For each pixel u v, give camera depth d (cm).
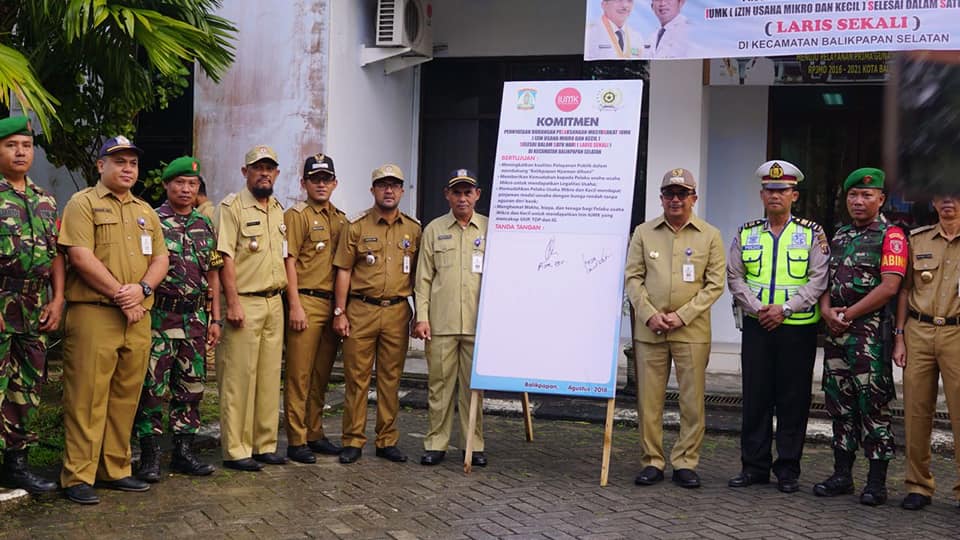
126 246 530
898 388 860
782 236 586
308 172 639
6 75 579
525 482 593
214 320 604
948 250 539
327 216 649
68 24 622
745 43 770
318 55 886
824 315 570
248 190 612
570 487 583
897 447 692
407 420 779
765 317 576
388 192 632
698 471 631
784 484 578
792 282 578
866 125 1002
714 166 1034
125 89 739
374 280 634
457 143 1074
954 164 627
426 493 563
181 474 590
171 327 570
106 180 530
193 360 583
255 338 603
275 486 571
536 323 619
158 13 693
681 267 596
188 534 478
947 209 536
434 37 1062
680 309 588
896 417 768
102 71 726
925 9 712
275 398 625
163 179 582
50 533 473
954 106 659
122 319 530
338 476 598
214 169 914
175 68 684
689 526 504
